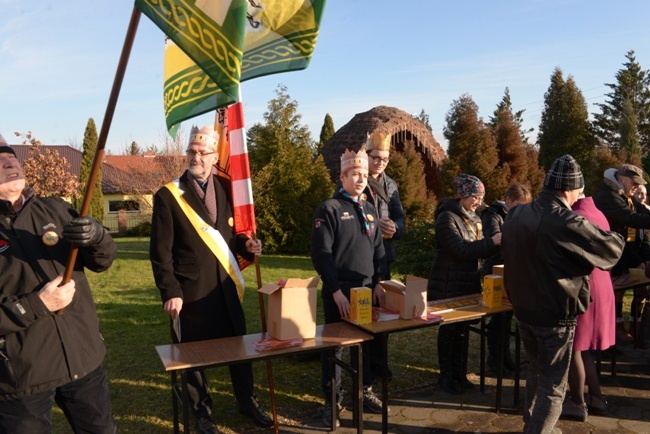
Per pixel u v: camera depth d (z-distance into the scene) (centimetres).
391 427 372
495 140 1312
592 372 386
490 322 477
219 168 383
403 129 1552
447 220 419
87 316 249
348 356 495
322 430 367
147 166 2372
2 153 234
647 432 362
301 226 1583
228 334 350
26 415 226
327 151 1712
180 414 386
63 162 2316
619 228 534
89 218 223
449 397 424
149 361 516
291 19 324
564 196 320
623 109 3183
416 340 579
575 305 308
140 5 183
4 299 217
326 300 383
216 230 349
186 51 196
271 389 355
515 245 321
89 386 246
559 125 2755
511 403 412
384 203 467
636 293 542
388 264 474
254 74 335
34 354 224
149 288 948
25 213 240
